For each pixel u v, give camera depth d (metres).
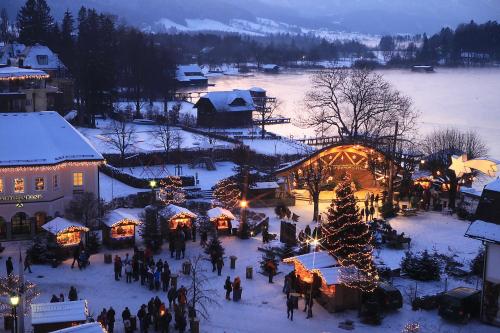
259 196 72.06
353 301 45.25
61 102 123.88
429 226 65.12
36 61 136.25
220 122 133.75
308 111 148.75
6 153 60.03
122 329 40.75
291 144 112.88
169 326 41.84
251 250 57.28
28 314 41.72
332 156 77.94
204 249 56.44
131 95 165.88
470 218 67.38
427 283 49.94
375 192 77.69
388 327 42.41
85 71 124.75
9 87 100.06
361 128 123.06
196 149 94.94
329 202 73.56
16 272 50.44
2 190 59.31
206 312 42.31
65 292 46.81
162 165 88.06
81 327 29.73
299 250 54.78
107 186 77.81
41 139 62.66
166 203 63.69
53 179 60.84
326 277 44.19
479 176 96.38
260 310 44.69
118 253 55.62
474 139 108.88
